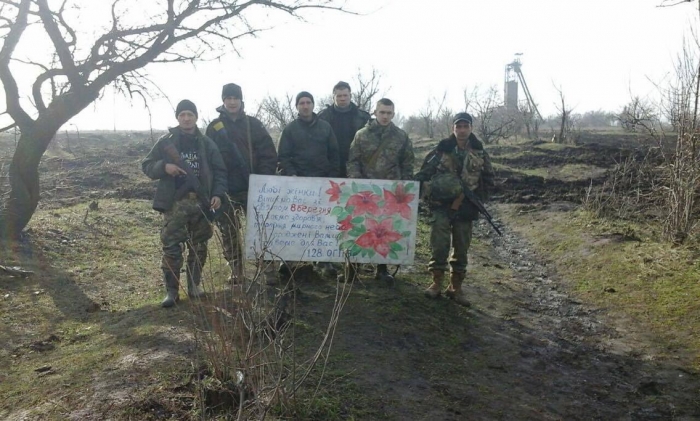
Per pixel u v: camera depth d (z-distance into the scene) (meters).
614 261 8.28
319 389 4.10
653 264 7.80
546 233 10.47
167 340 4.70
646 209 10.81
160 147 5.61
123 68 8.36
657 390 5.05
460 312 6.31
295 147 6.46
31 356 4.82
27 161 7.96
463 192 6.16
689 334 5.98
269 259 5.94
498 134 25.47
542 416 4.48
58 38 7.98
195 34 8.48
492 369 5.14
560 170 16.55
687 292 6.86
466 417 4.24
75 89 8.12
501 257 9.41
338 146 6.71
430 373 4.82
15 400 4.02
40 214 9.84
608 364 5.52
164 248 5.57
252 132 6.26
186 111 5.58
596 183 14.52
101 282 6.94
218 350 4.00
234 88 6.10
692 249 8.01
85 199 11.99
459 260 6.43
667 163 9.27
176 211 5.52
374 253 6.12
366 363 4.68
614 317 6.68
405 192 6.14
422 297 6.46
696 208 8.75
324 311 5.61
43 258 7.54
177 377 4.07
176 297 5.63
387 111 6.38
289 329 4.99
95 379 4.16
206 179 5.64
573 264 8.66
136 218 10.34
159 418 3.64
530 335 6.05
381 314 5.72
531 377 5.12
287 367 4.30
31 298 6.23
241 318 3.91
